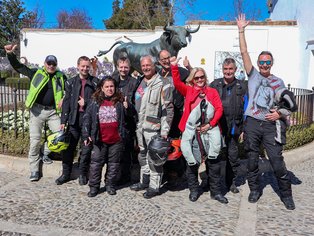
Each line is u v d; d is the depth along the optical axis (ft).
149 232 12.57
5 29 125.59
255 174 15.56
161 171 15.76
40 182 17.70
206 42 47.44
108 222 13.30
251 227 13.15
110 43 61.36
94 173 15.67
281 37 46.21
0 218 13.48
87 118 15.44
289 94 14.26
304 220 13.85
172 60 14.82
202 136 14.87
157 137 15.16
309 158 23.72
